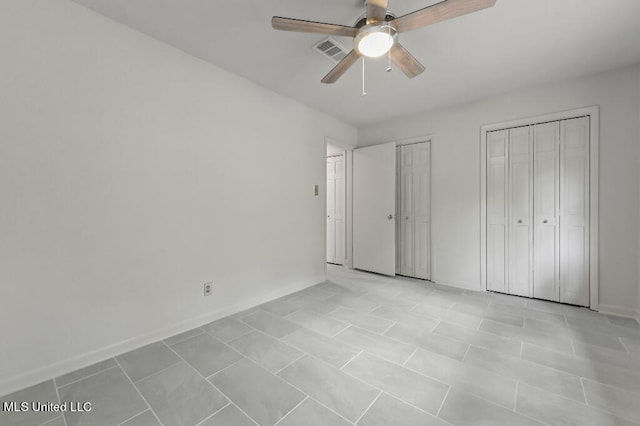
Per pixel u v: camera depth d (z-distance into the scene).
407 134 4.04
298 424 1.35
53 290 1.74
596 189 2.76
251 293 2.93
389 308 2.87
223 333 2.32
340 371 1.79
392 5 1.79
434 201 3.78
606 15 1.87
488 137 3.37
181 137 2.34
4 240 1.59
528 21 1.94
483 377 1.72
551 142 2.99
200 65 2.46
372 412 1.43
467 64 2.53
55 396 1.56
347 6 1.82
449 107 3.63
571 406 1.47
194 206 2.44
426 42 2.19
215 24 2.01
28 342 1.66
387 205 4.15
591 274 2.80
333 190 5.05
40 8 1.68
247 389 1.61
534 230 3.11
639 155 2.54
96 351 1.90
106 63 1.93
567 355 1.97
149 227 2.16
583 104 2.79
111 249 1.98
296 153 3.44
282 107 3.25
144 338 2.13
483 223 3.41
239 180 2.80
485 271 3.43
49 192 1.72
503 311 2.78
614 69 2.64
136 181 2.09
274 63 2.54
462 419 1.38
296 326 2.45
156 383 1.67
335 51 2.35
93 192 1.89
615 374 1.75
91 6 1.82
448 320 2.57
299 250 3.50
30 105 1.65
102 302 1.94
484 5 1.46
